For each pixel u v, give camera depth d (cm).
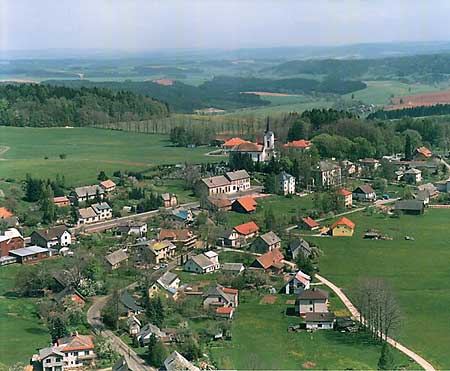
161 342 12975
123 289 16825
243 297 16612
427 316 15250
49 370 12588
